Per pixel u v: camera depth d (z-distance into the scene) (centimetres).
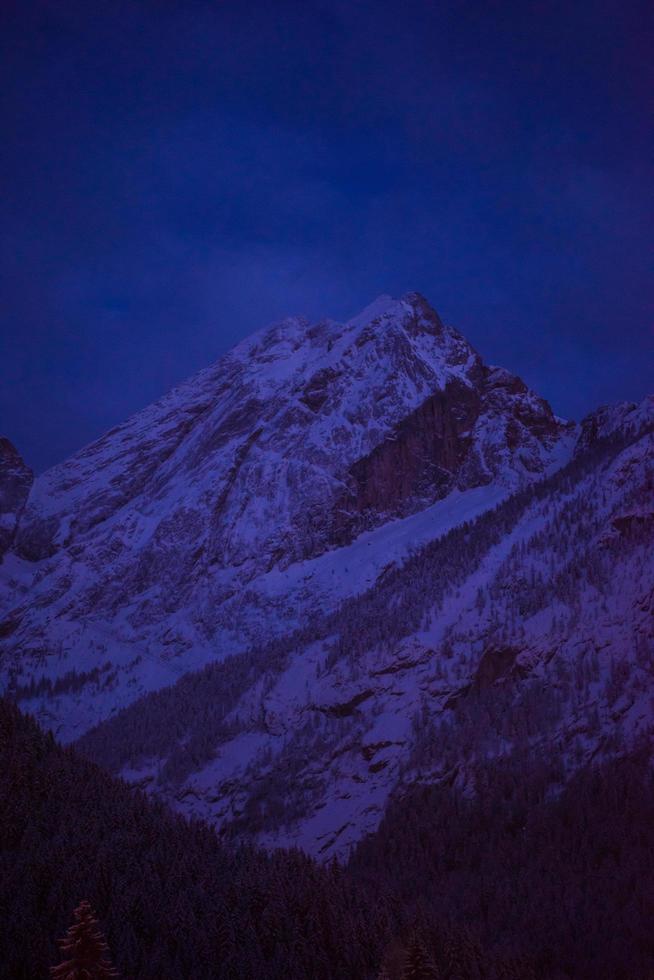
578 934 12694
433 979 10306
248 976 12331
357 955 12481
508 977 11825
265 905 13538
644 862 14062
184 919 12975
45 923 12731
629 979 11731
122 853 14350
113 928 12744
